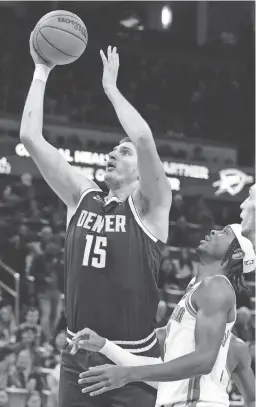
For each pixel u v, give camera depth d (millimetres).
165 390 4344
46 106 23281
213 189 23891
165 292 17266
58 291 16344
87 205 4395
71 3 26125
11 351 13555
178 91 26156
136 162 4477
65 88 24625
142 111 25578
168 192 4281
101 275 4199
